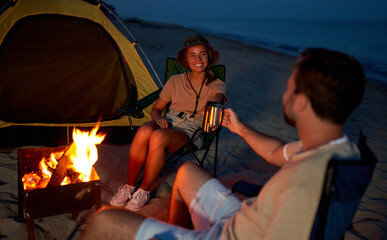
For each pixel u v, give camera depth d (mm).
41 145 3283
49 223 2098
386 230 2270
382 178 3121
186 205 1560
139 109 2588
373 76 10125
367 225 2311
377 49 20922
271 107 5504
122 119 3455
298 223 880
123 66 3617
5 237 1945
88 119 3355
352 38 30156
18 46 3330
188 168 1542
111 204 2289
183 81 2633
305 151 985
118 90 3586
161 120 2412
